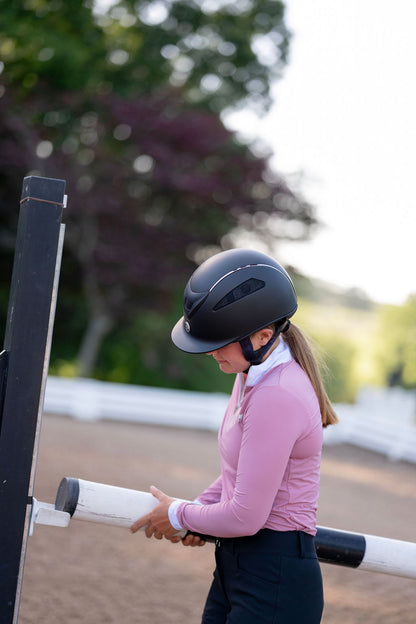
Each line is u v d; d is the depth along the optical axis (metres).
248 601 2.22
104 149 20.06
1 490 2.17
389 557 2.56
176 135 20.38
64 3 21.83
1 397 2.19
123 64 23.28
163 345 22.56
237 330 2.21
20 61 21.08
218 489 2.58
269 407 2.15
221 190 20.89
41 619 4.12
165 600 4.70
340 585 5.46
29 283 2.16
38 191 2.16
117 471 8.94
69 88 21.28
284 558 2.21
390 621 4.71
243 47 24.38
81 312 22.25
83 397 13.93
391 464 12.43
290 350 2.35
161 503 2.37
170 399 14.57
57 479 7.95
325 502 8.71
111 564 5.37
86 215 20.09
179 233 20.48
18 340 2.16
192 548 6.07
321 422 2.30
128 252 19.83
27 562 5.19
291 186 21.67
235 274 2.23
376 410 18.48
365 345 33.34
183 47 24.36
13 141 19.84
